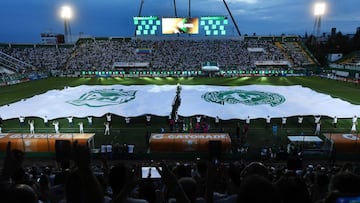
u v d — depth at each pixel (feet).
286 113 109.50
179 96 136.36
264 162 74.02
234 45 281.13
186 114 108.88
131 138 95.35
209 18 283.59
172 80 218.59
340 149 77.20
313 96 134.92
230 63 257.75
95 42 289.33
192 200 17.12
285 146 87.81
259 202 9.22
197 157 78.84
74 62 263.29
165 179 12.33
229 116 106.83
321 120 112.16
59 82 211.82
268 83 197.67
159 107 118.32
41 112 113.29
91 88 156.66
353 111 110.93
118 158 77.51
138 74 243.40
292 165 43.32
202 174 29.40
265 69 242.99
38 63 261.65
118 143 86.48
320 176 25.12
